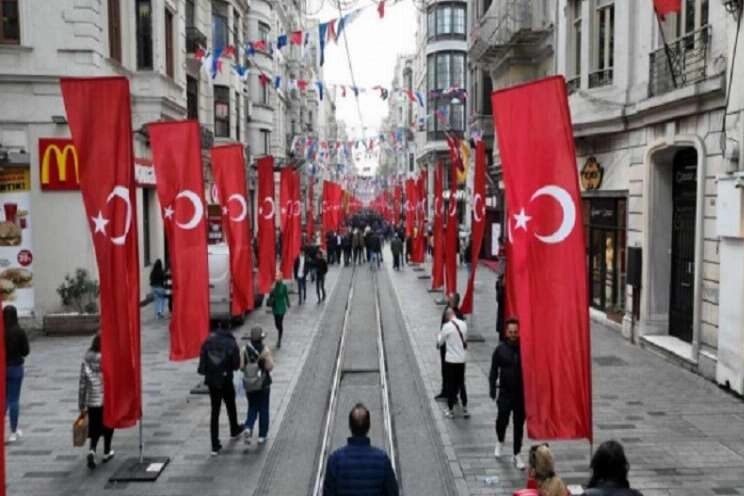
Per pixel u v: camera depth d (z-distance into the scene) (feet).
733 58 40.16
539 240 26.61
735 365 39.75
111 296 28.78
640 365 47.44
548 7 75.72
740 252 39.04
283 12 165.48
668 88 49.01
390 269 119.14
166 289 68.64
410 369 47.60
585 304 26.66
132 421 29.35
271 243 67.77
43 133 63.52
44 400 40.52
